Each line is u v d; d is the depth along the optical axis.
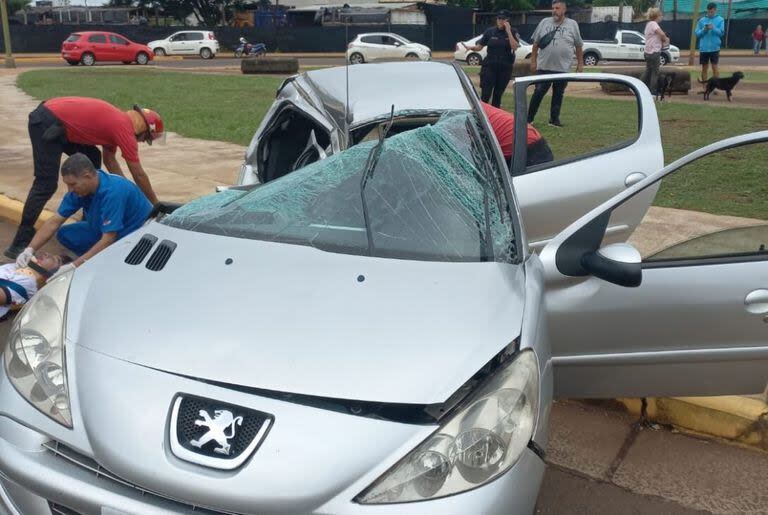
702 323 2.93
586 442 3.47
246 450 1.85
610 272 2.79
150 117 5.79
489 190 2.85
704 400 3.54
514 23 51.75
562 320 2.97
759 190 6.06
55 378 2.17
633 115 8.73
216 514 1.84
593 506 3.01
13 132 12.20
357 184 2.80
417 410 1.94
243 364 2.01
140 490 1.91
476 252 2.55
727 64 30.05
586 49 32.88
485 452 1.95
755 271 2.91
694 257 3.03
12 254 5.87
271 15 49.91
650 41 14.16
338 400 1.93
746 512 2.98
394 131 4.45
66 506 1.98
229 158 9.85
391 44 33.56
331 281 2.32
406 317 2.18
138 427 1.93
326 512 1.80
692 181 6.05
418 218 2.65
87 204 4.99
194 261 2.50
